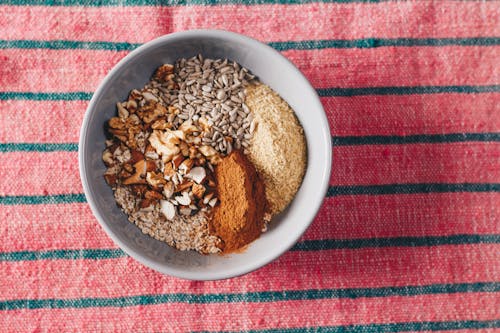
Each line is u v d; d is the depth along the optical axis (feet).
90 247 1.52
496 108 1.61
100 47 1.55
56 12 1.55
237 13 1.57
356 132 1.58
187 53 1.45
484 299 1.56
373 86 1.58
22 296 1.51
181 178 1.41
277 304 1.53
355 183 1.57
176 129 1.45
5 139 1.53
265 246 1.41
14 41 1.54
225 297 1.53
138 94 1.44
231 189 1.40
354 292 1.55
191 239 1.43
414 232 1.57
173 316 1.52
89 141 1.36
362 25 1.59
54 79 1.54
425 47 1.60
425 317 1.55
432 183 1.58
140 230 1.43
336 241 1.55
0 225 1.51
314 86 1.57
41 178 1.52
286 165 1.43
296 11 1.58
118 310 1.51
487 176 1.59
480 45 1.61
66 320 1.51
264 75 1.48
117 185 1.43
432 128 1.59
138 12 1.55
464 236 1.57
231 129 1.45
